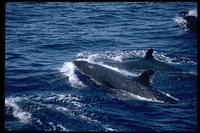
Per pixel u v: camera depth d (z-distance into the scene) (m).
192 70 20.61
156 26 31.67
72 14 36.12
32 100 15.90
